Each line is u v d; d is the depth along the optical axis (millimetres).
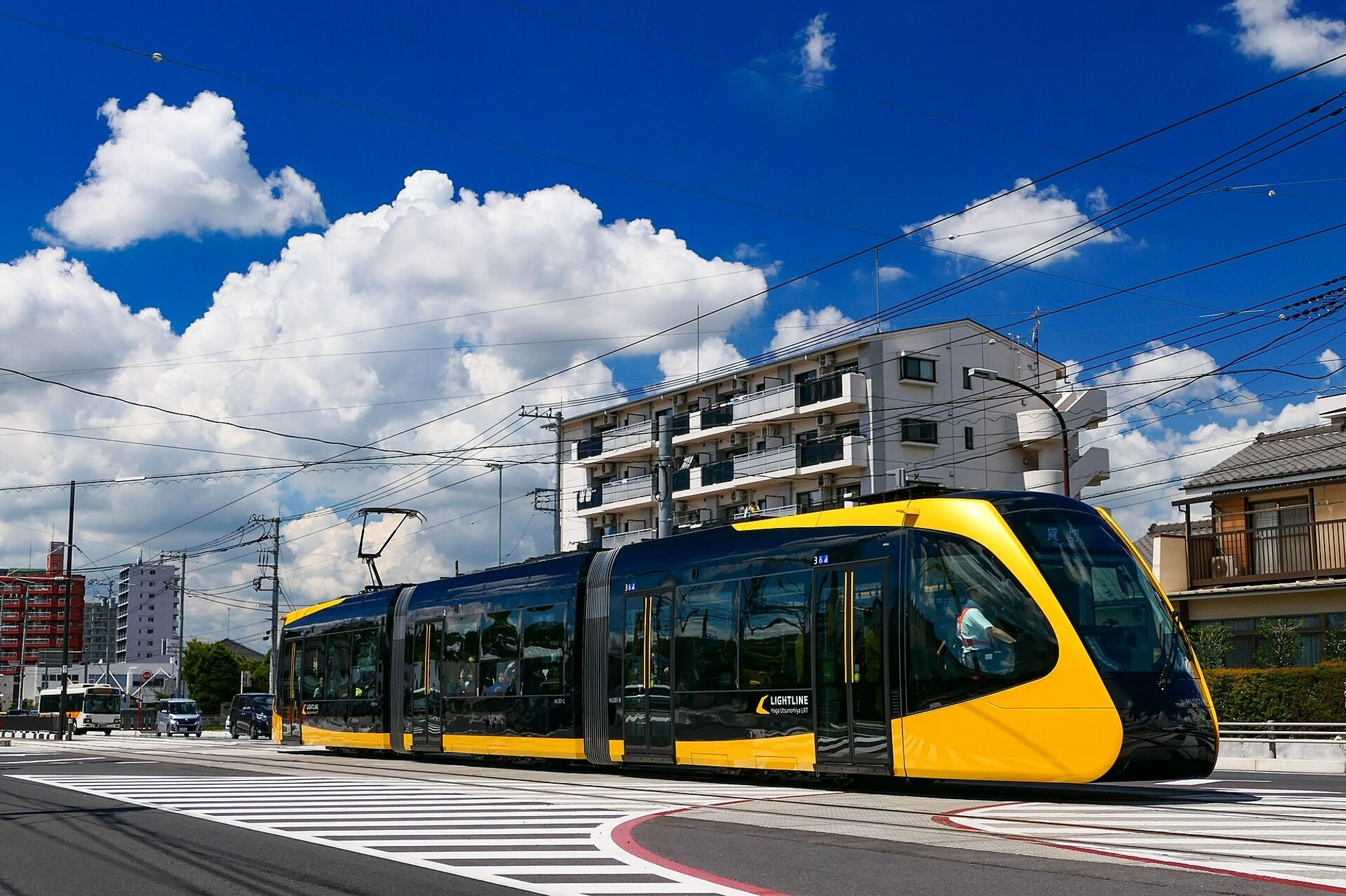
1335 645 29797
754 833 11289
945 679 14633
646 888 8422
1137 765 13398
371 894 8516
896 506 15844
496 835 11625
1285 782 17797
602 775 19906
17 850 11367
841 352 55156
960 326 55812
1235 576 33250
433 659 24734
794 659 16516
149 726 74625
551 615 21312
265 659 104750
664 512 32188
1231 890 7891
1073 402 53906
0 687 150500
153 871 9906
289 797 16156
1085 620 13961
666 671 18656
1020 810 12992
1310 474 32750
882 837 10875
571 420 71250
